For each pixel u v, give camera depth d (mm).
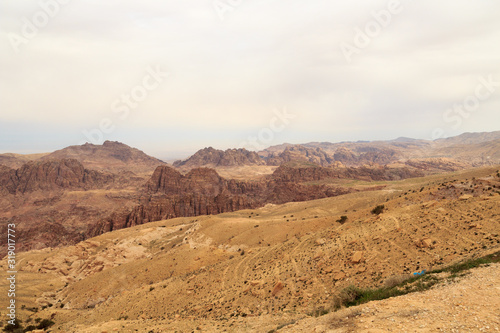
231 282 57250
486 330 11438
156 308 58250
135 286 89875
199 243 125438
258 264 62188
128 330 42094
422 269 33844
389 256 40500
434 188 69812
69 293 97312
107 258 125125
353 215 89250
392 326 13812
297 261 53125
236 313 42562
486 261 23719
